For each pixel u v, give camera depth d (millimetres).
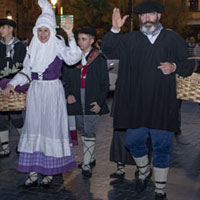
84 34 5227
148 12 4246
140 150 4699
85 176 5430
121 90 4473
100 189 5012
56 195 4812
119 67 4492
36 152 4824
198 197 4789
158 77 4332
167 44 4324
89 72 5242
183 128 8469
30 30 30984
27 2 30797
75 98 5254
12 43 6059
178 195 4836
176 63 4348
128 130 4617
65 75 5246
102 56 5316
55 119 4746
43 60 4723
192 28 39562
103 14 28234
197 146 7051
